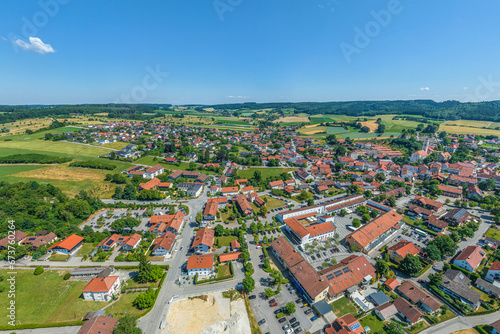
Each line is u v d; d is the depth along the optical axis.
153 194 161.62
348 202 153.62
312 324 74.56
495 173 197.38
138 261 103.56
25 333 70.38
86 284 90.25
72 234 115.44
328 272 89.50
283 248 105.50
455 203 156.38
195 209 151.38
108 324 68.75
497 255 101.25
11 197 142.50
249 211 142.25
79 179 187.38
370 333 71.56
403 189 177.00
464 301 82.06
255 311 79.31
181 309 79.69
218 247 113.00
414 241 118.88
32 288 87.56
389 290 87.75
